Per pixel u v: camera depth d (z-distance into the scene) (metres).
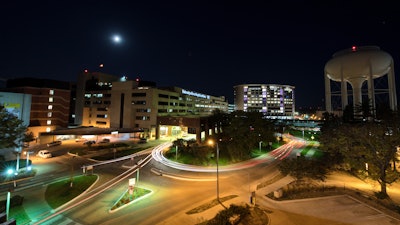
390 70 78.56
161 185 34.69
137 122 90.69
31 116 76.25
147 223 22.45
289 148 71.69
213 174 41.19
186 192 31.64
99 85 110.12
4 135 35.94
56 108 82.88
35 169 42.59
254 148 68.38
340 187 32.59
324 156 52.97
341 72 77.88
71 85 118.81
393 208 25.39
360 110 58.88
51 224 22.52
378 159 30.02
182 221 22.53
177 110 105.06
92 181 35.66
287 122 120.94
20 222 22.89
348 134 34.72
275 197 28.52
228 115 77.62
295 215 23.20
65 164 46.81
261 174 41.62
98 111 103.44
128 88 94.00
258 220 21.69
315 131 123.94
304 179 34.06
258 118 62.50
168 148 65.19
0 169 40.41
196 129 74.81
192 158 50.97
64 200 28.16
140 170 43.31
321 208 25.02
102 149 60.59
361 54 72.81
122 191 31.80
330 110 89.19
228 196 29.78
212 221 21.17
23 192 31.08
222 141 65.00
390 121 30.84
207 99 141.88
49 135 69.25
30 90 76.75
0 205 25.75
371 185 35.16
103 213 24.88
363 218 22.42
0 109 35.66
